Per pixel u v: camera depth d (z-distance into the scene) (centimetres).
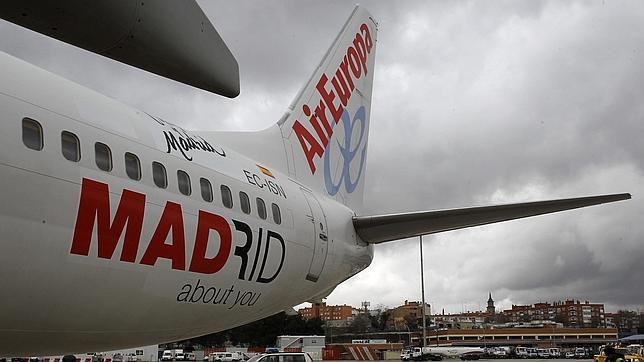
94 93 821
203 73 535
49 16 444
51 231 663
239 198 999
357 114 1717
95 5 443
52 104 721
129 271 764
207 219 898
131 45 488
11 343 721
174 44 500
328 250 1265
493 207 1202
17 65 723
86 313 740
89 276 713
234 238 957
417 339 12700
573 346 11588
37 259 653
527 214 1183
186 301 895
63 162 690
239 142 1240
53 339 750
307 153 1458
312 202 1267
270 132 1353
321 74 1572
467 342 11475
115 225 737
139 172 797
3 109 654
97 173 729
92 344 816
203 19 514
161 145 870
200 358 8019
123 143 793
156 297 827
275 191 1135
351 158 1666
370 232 1393
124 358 5431
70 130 721
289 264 1127
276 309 1210
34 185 652
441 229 1312
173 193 844
